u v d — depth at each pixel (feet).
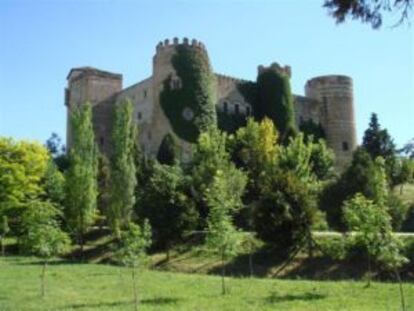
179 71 311.88
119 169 205.26
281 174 159.74
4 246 200.03
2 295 94.43
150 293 95.71
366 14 42.98
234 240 105.40
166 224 161.38
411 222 196.54
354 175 182.50
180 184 181.47
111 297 92.22
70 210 190.70
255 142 252.21
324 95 383.04
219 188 110.63
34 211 107.96
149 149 319.68
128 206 199.31
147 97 331.36
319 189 188.34
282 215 148.05
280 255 150.00
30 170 205.57
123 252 99.71
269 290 95.86
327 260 143.54
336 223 176.55
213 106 315.37
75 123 204.03
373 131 288.30
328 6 43.50
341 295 89.66
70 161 198.39
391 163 254.47
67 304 85.81
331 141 377.71
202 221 175.94
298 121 368.89
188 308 80.53
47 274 123.75
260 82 343.87
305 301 84.58
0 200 197.47
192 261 154.81
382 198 112.16
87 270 132.98
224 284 102.83
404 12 42.68
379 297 87.45
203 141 224.53
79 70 377.50
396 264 95.40
